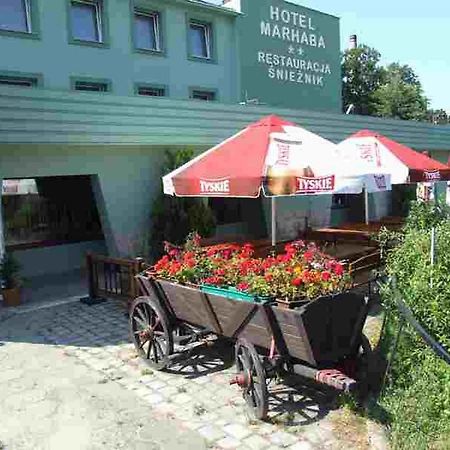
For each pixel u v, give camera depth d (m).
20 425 4.77
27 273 11.45
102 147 10.98
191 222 11.54
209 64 18.84
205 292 5.21
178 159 11.80
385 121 18.58
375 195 18.61
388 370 4.77
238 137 7.66
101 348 6.78
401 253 5.62
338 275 4.84
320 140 7.67
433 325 4.66
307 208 16.19
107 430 4.62
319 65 23.41
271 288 4.68
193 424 4.67
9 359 6.49
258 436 4.41
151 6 17.00
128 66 16.42
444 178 10.30
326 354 4.57
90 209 13.12
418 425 3.92
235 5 19.83
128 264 8.32
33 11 14.25
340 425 4.49
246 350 4.82
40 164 10.06
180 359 6.21
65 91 10.10
